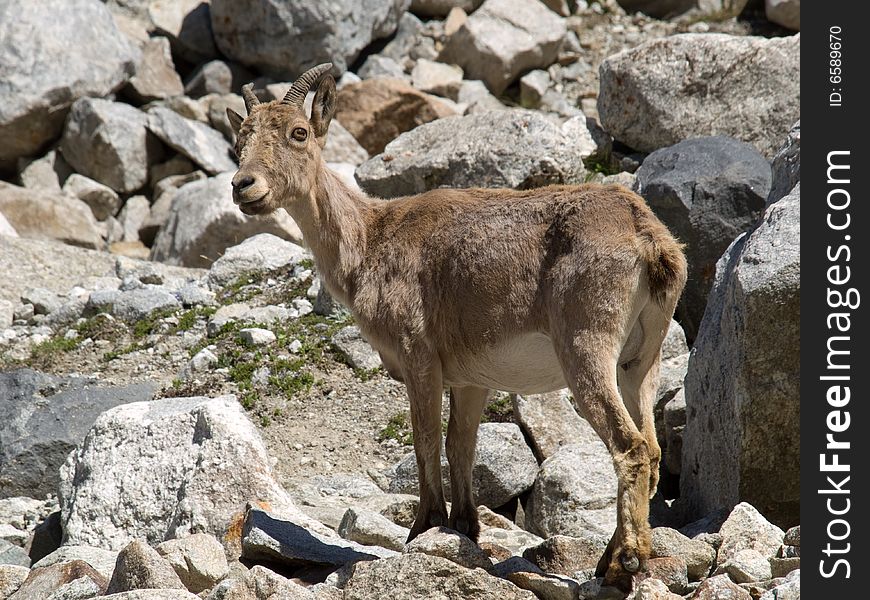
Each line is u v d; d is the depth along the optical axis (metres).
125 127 36.50
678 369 19.12
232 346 22.62
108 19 39.06
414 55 41.38
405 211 14.41
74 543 16.20
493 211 13.55
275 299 24.80
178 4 42.41
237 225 30.36
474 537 14.18
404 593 11.70
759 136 27.95
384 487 18.62
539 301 12.87
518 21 40.22
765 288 13.98
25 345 24.16
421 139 27.91
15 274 28.02
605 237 12.45
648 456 11.99
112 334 24.00
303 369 21.72
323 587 12.48
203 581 13.41
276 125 14.47
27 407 19.80
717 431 15.26
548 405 18.89
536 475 17.58
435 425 13.71
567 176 26.56
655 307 12.51
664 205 21.95
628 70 29.42
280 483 18.41
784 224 14.73
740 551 12.85
